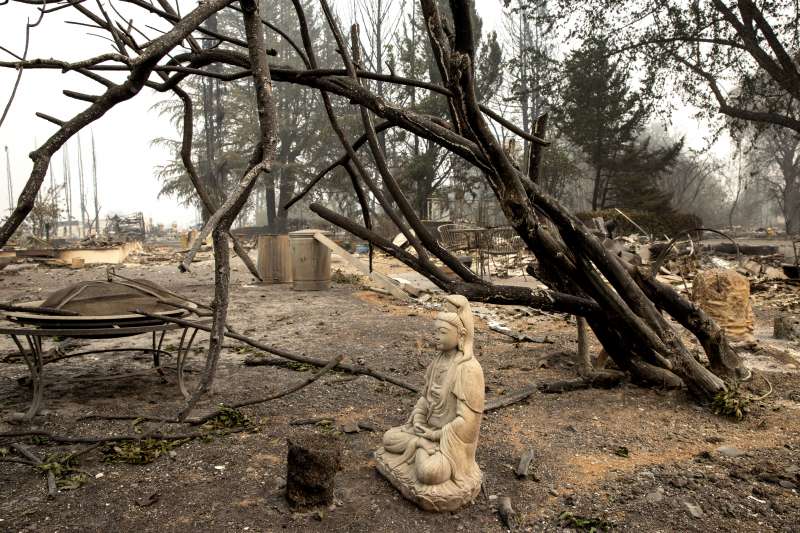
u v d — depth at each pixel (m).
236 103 48.38
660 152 39.34
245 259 6.18
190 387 6.56
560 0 30.06
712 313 9.27
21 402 5.95
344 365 6.34
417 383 6.77
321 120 48.94
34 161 3.62
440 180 39.59
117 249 28.25
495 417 5.64
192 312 6.01
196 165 44.59
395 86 40.00
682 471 4.39
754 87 28.66
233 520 3.57
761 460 4.59
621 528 3.55
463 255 18.52
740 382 6.60
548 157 37.38
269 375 7.10
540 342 9.15
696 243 25.02
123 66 5.25
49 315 5.65
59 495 3.88
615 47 30.25
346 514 3.67
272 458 4.54
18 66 3.59
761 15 24.78
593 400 6.20
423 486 3.76
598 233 14.30
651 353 6.19
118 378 6.43
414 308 12.80
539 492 4.04
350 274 19.59
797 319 11.35
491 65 37.97
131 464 4.41
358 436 5.05
